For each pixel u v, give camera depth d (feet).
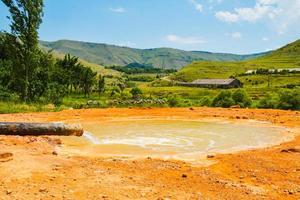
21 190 28.53
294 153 43.75
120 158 40.93
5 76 134.51
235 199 27.96
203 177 33.37
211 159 41.14
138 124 70.38
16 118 74.13
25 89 128.57
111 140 52.85
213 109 97.45
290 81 564.30
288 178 33.47
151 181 31.83
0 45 127.34
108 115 82.58
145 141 52.65
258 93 394.11
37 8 126.93
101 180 31.68
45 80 140.97
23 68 128.06
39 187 29.30
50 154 40.73
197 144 51.06
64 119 74.79
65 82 229.66
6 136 49.65
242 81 618.44
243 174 34.76
